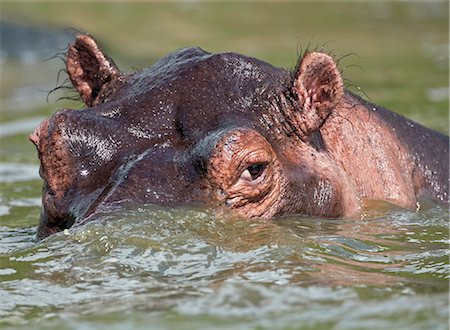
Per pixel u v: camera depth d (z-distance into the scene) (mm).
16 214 17672
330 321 9352
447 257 11953
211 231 11719
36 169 22859
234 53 14055
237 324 9266
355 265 11375
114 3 48812
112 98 13945
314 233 12555
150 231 11500
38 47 40375
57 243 11469
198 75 13633
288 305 9773
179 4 49281
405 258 11867
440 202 16016
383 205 14664
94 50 15086
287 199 13023
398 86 31578
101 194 12438
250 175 12594
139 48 39844
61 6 47594
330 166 13961
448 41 40875
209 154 12438
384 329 9141
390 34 42906
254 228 12102
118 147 12992
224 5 49094
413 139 16328
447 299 10008
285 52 38281
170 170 12570
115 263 10820
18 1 47875
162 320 9391
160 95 13484
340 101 14109
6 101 31953
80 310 9758
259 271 10711
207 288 10195
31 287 10398
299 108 13727
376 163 15156
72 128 13070
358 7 48969
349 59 37438
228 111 13328
